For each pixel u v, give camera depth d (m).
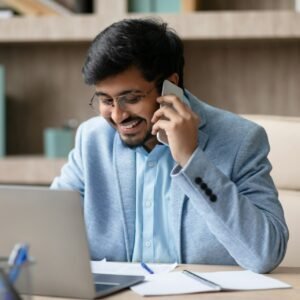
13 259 1.22
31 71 3.67
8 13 3.39
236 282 1.58
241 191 1.83
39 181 3.33
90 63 1.70
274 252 1.70
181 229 1.90
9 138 3.71
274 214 1.78
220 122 1.94
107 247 1.98
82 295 1.43
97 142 2.05
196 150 1.67
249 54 3.47
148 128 1.78
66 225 1.39
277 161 2.31
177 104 1.72
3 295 1.18
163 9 3.26
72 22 3.30
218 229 1.70
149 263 1.89
